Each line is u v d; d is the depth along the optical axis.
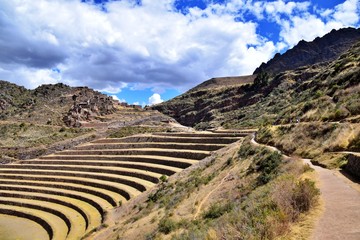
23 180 81.25
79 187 70.94
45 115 134.00
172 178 59.00
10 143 104.00
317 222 14.38
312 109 60.38
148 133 112.44
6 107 147.25
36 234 54.31
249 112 126.38
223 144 70.31
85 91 171.88
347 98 52.81
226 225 16.61
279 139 51.50
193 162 65.31
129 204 54.66
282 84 144.50
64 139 111.25
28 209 65.81
